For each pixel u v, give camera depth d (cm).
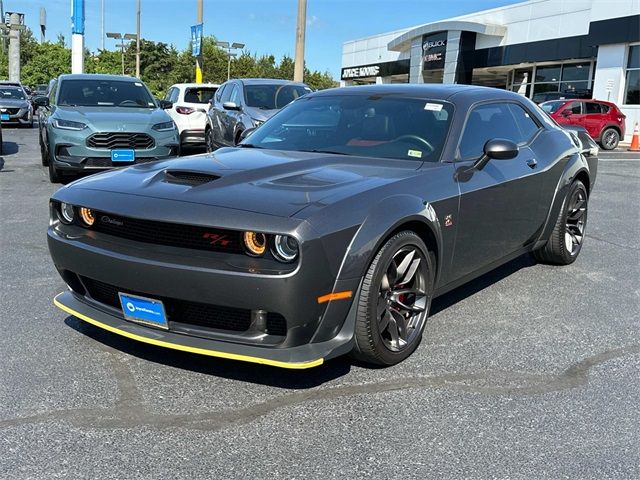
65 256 327
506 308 438
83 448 252
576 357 356
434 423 278
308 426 273
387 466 245
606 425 280
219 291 279
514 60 3033
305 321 283
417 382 318
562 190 502
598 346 373
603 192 1023
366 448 257
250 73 6284
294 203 291
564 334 391
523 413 289
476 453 255
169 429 268
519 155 450
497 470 244
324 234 279
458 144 388
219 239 285
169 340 297
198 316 301
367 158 378
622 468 247
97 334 368
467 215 375
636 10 2336
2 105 2230
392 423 277
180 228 292
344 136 410
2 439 256
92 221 326
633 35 2356
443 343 370
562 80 2909
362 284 303
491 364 343
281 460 247
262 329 288
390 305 328
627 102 2452
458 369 335
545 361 349
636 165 1509
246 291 276
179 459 246
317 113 443
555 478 239
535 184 458
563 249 531
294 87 1198
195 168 345
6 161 1234
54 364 328
